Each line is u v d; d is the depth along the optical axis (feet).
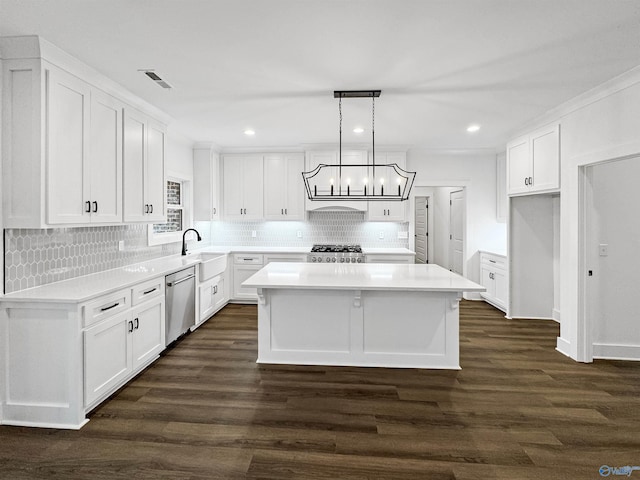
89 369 8.18
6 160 7.89
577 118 11.80
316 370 10.91
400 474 6.41
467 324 15.94
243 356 12.04
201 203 18.47
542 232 16.70
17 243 8.46
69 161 8.65
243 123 14.56
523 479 6.31
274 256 18.79
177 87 10.59
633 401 9.07
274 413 8.43
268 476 6.35
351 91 10.88
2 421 7.99
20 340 7.97
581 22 7.15
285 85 10.46
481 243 20.31
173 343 13.28
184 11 6.78
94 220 9.61
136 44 8.05
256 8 6.68
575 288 11.84
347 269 12.75
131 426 7.89
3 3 6.48
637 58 8.73
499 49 8.27
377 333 11.19
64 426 7.86
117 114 10.59
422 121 14.25
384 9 6.72
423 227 27.50
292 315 11.38
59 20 7.06
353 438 7.47
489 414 8.42
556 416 8.35
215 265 16.33
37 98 7.79
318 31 7.52
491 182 20.15
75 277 10.48
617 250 11.85
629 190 11.78
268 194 19.45
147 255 14.58
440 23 7.19
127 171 11.10
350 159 18.84
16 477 6.31
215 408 8.65
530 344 13.34
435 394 9.39
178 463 6.68
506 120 14.07
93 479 6.27
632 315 11.94
